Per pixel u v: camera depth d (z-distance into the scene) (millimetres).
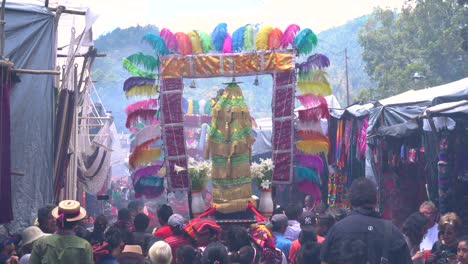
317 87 9688
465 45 15438
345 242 4707
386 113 10742
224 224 9297
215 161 9500
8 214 7656
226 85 9789
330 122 14172
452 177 8969
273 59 9680
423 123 9281
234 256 6285
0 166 7605
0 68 7633
